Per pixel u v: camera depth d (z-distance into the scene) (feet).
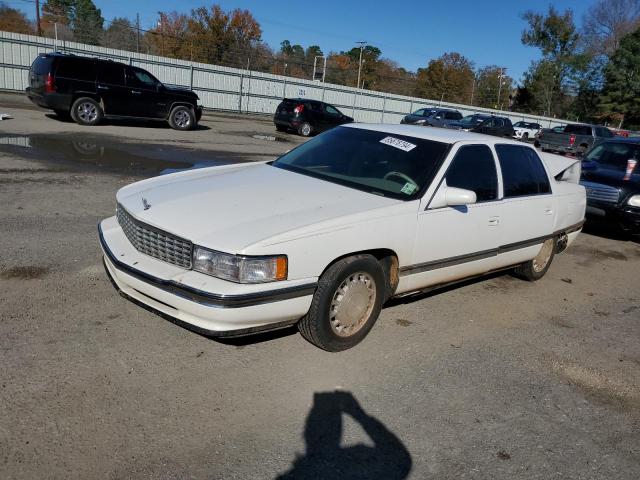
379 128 16.75
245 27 178.09
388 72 251.80
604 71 199.00
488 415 11.07
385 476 8.99
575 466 9.81
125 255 12.00
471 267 15.84
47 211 21.88
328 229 11.62
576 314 17.42
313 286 11.51
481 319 15.98
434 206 13.84
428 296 17.28
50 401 9.89
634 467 9.98
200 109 58.13
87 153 36.42
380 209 12.80
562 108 228.22
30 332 12.17
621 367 13.96
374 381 11.84
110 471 8.41
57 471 8.29
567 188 19.99
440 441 10.05
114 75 50.98
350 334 12.87
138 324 13.10
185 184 14.02
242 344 12.71
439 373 12.51
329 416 10.42
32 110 58.34
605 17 210.79
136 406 10.04
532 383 12.59
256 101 105.81
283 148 52.08
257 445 9.39
